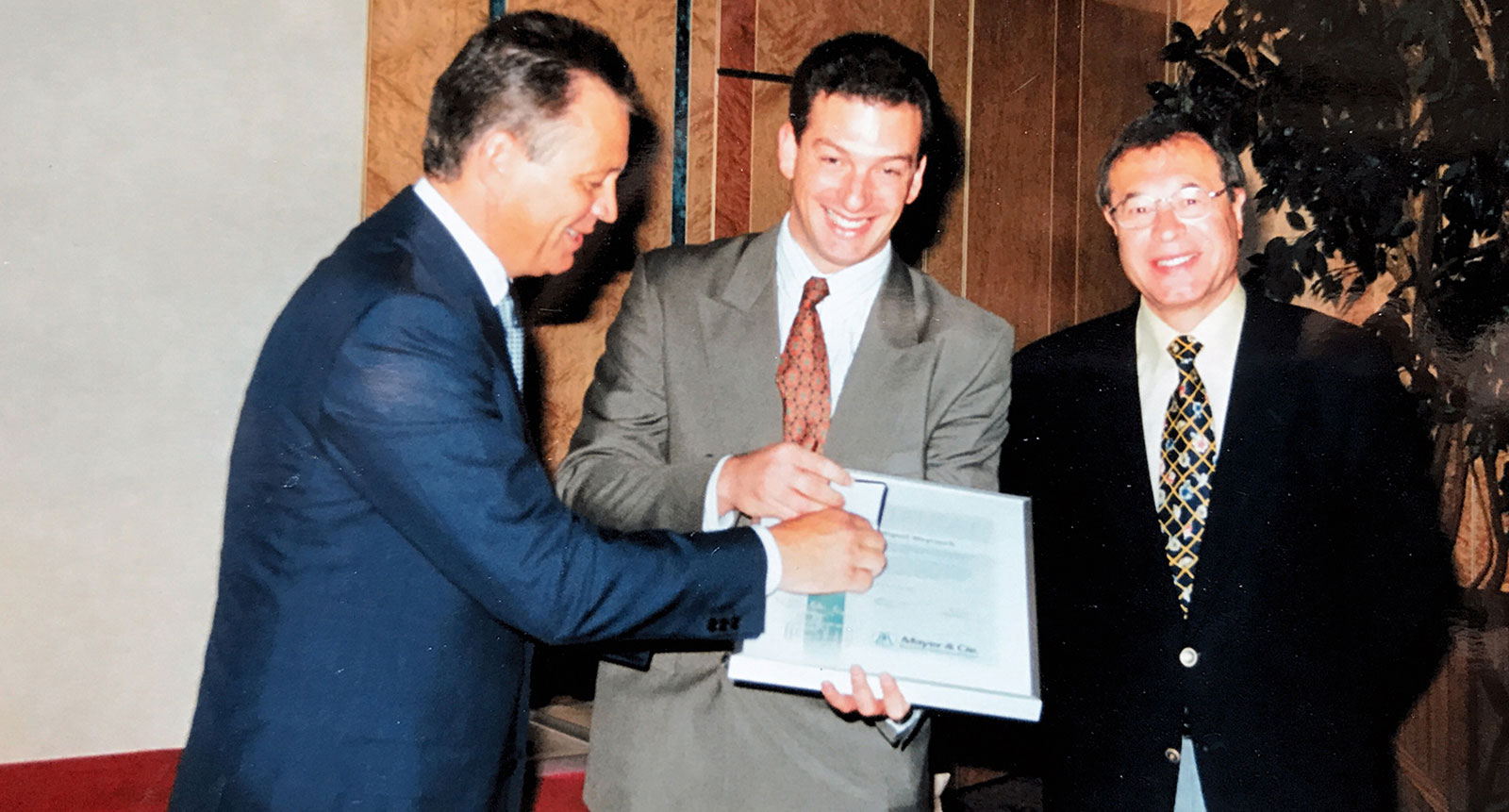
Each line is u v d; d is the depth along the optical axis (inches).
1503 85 104.7
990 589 58.2
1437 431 105.3
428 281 46.7
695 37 137.3
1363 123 110.3
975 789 146.4
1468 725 110.7
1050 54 173.3
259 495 46.3
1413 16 105.6
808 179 60.6
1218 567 64.8
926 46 158.7
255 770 43.9
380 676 44.9
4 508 101.2
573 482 62.6
